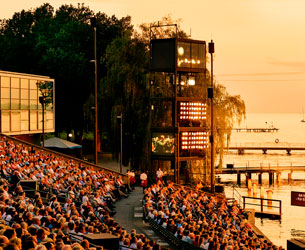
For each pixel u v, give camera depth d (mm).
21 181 28828
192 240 23344
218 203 46344
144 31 63500
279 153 187000
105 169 48094
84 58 89188
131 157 60969
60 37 87688
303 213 63594
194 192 46781
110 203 35594
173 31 63219
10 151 37875
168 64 50969
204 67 52562
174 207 31734
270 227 54719
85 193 31047
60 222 17922
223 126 61469
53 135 92500
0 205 19000
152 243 19344
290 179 101250
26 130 64812
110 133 63812
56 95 87938
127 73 60844
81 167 41250
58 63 84438
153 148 51031
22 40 99000
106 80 63125
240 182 98000
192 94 60375
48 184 31359
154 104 59188
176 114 50938
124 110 60406
